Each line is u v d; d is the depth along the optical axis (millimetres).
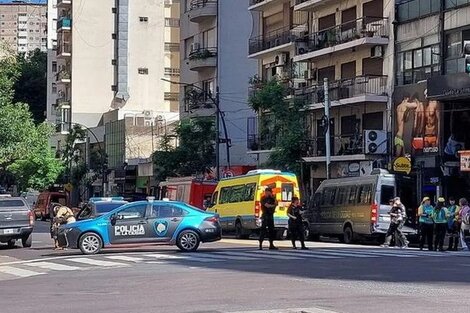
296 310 11867
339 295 13711
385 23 41250
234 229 37375
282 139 43594
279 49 50875
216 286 15406
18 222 30750
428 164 36750
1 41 39438
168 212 25375
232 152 57500
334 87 43812
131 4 85438
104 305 13031
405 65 39750
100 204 29250
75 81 84375
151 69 86000
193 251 25172
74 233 25016
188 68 62781
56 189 75938
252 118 54125
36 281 17734
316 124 47031
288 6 51188
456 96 34906
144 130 76188
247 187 36344
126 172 72438
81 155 83375
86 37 84812
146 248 27609
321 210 35969
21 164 80750
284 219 34875
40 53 107125
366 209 32469
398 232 29641
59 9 91000
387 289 14547
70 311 12414
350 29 43656
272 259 21703
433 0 37656
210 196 43656
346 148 42812
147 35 86000
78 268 20766
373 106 41875
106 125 82125
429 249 27422
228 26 58188
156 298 13797
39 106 101812
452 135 36250
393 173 35188
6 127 36406
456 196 35969
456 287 14828
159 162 54125
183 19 64250
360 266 19297
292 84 48750
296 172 43625
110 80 85500
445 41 36812
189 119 54906
